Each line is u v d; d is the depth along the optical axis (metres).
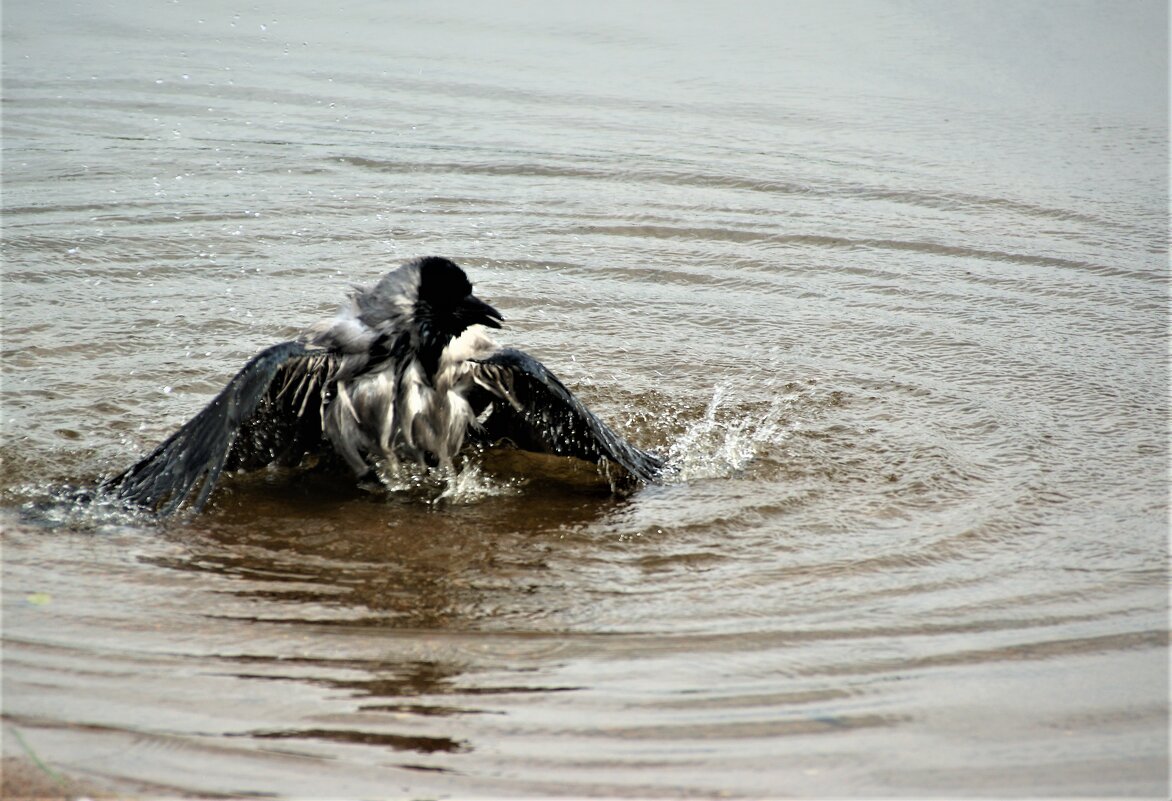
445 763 11.02
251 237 26.55
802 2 43.88
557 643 13.41
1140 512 16.77
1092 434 19.28
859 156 31.47
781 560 15.55
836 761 11.16
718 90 35.66
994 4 44.03
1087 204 28.95
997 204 28.89
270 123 32.75
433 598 14.49
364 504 17.30
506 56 38.09
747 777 10.90
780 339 22.86
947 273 25.69
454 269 17.69
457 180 29.73
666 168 30.52
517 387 18.44
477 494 17.72
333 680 12.50
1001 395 20.70
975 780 10.91
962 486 17.62
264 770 10.84
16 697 11.86
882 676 12.72
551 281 25.03
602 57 38.19
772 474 18.12
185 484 16.27
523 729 11.65
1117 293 24.77
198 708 11.84
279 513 16.86
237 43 38.81
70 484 17.27
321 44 39.06
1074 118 34.12
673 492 17.67
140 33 39.69
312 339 17.66
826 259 26.28
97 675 12.37
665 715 11.94
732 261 26.12
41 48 37.72
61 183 28.72
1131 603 14.31
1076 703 12.18
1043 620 13.93
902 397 20.67
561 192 29.20
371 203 28.44
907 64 38.00
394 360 17.86
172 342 22.02
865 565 15.37
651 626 13.85
